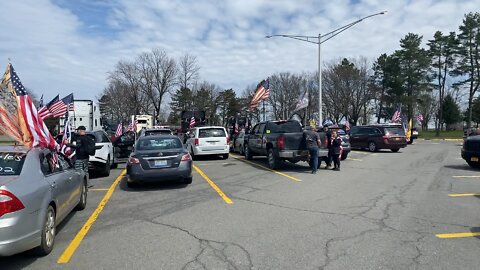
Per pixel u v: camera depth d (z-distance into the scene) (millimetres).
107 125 39344
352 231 6363
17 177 5020
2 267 4918
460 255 5219
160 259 5129
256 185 11203
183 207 8289
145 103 62969
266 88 28109
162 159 10586
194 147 19125
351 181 11953
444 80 58375
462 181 11867
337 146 14734
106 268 4848
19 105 6914
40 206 5125
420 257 5141
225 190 10352
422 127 85188
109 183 11867
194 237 6086
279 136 14344
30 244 4883
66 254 5383
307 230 6434
